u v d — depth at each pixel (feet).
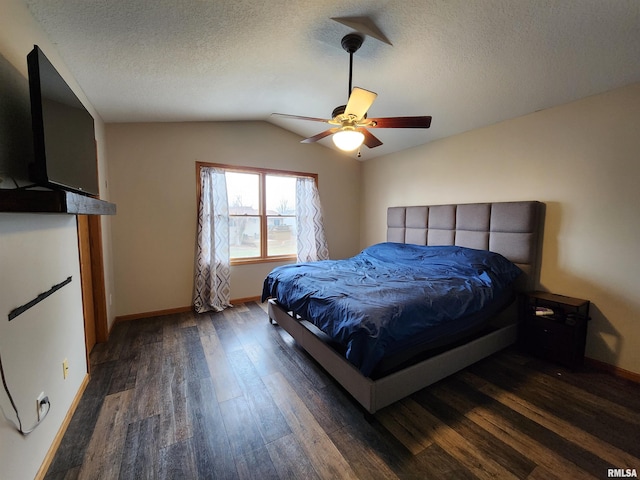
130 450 4.94
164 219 11.58
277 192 14.33
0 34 4.01
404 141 12.77
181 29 5.90
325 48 7.06
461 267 9.01
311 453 4.90
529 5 5.28
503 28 5.93
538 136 8.89
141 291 11.34
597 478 4.39
